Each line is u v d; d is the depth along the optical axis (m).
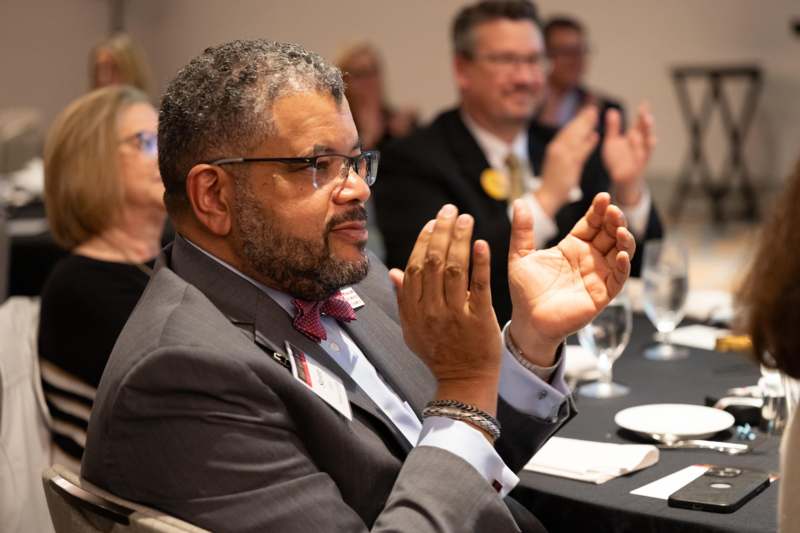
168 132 2.02
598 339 2.85
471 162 4.78
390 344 2.30
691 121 13.39
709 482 2.12
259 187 1.96
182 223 2.06
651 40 13.52
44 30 15.20
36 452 2.83
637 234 4.48
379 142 8.42
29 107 15.16
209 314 1.91
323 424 1.91
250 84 1.95
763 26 12.88
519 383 2.23
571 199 4.82
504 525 1.83
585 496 2.14
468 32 4.83
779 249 1.62
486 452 1.88
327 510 1.81
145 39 16.47
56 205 3.16
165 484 1.78
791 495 1.67
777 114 12.95
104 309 2.97
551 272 2.20
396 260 4.77
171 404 1.76
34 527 2.73
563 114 7.86
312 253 1.97
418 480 1.82
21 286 5.78
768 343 1.65
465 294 1.88
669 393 2.84
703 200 13.40
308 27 15.50
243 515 1.76
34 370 2.92
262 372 1.85
